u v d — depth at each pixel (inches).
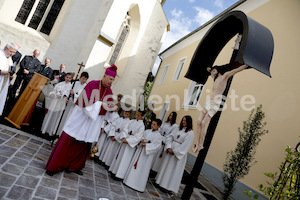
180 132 190.5
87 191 124.6
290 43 229.1
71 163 139.9
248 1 323.0
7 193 91.9
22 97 195.9
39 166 131.6
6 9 300.2
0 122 185.0
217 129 296.4
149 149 161.9
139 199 143.5
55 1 337.1
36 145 165.9
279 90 221.1
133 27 428.1
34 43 316.5
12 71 174.2
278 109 214.1
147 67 450.9
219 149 277.7
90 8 347.3
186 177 249.6
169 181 178.7
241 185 217.2
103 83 140.4
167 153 189.6
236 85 289.3
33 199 95.3
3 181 99.7
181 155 176.4
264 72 94.6
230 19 122.3
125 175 164.4
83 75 206.1
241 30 121.2
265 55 99.0
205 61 147.7
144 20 426.6
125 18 410.6
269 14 277.1
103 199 102.0
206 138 132.2
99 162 192.7
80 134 137.3
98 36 327.6
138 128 173.0
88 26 346.0
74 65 339.9
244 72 283.4
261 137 218.7
